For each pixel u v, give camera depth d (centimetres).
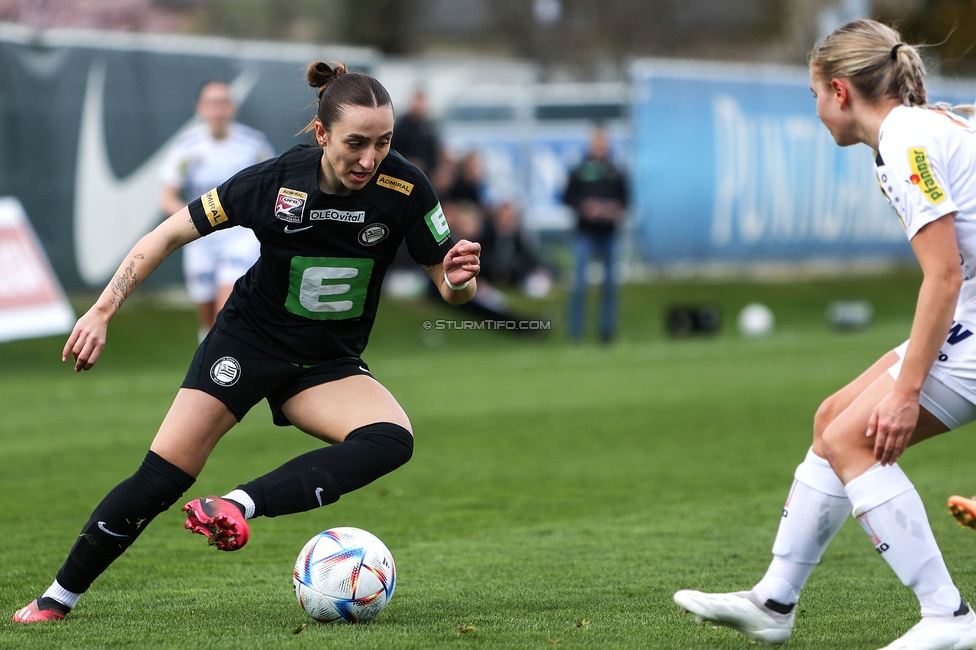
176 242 1378
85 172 5075
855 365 5075
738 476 2605
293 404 1419
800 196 7625
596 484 2520
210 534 1236
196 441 1373
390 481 2572
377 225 1370
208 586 1630
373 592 1367
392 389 4316
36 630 1343
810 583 1609
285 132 5762
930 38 9838
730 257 7306
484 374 4819
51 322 4909
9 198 4834
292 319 1393
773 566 1283
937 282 1123
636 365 5147
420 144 6066
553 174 8275
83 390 4303
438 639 1284
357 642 1265
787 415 3603
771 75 7438
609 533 2014
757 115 7350
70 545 1917
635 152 6831
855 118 1212
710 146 7112
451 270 1348
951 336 1193
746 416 3588
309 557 1383
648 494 2400
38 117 4916
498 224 6769
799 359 5334
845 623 1378
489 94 10031
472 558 1816
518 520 2144
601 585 1609
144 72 5266
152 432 3284
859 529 2028
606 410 3750
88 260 5103
